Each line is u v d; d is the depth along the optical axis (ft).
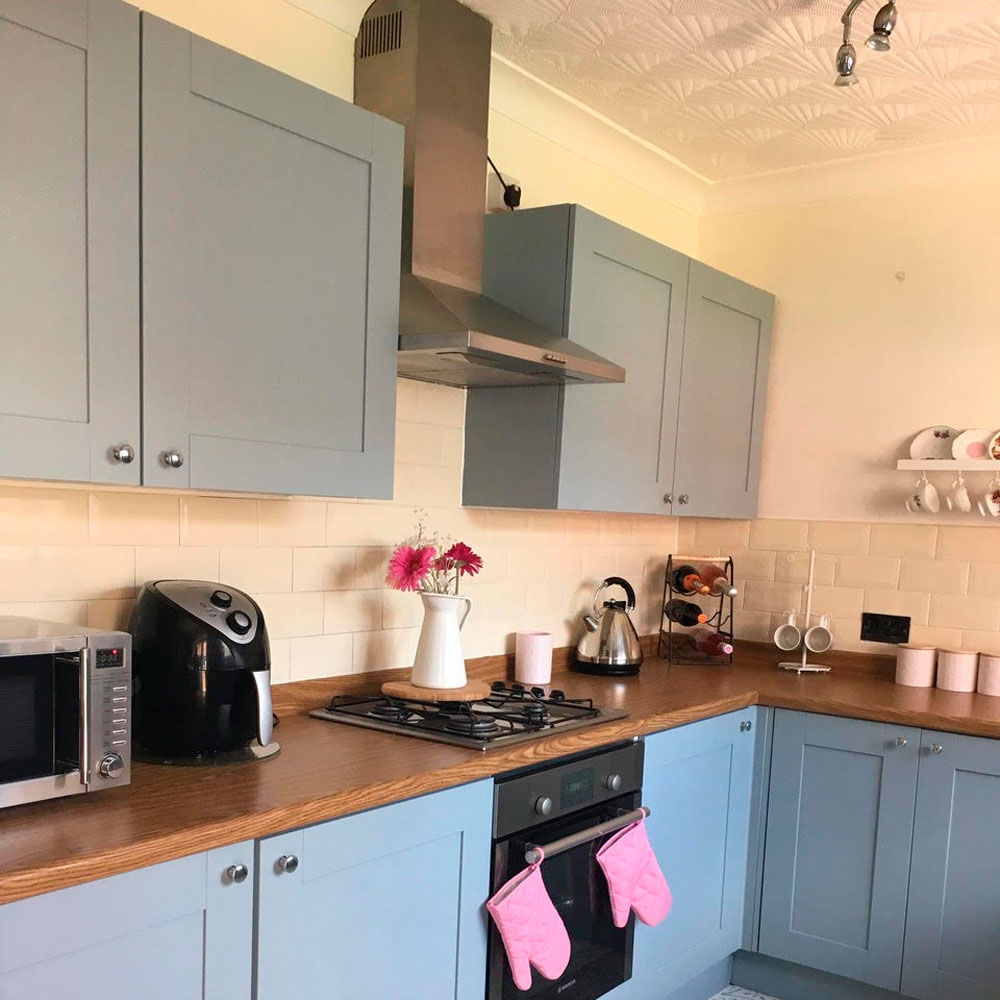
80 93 4.59
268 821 4.78
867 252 10.69
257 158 5.45
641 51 8.07
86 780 4.67
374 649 7.86
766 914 9.21
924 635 10.25
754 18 7.39
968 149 9.93
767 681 9.81
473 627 8.98
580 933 7.10
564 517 10.08
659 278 9.01
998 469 9.53
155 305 4.96
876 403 10.64
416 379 8.07
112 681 4.74
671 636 11.02
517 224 8.23
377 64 7.36
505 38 7.97
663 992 8.19
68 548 5.80
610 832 7.25
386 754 6.03
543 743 6.51
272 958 4.86
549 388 8.07
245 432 5.47
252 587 6.89
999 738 8.02
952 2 6.98
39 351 4.50
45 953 3.94
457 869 5.97
